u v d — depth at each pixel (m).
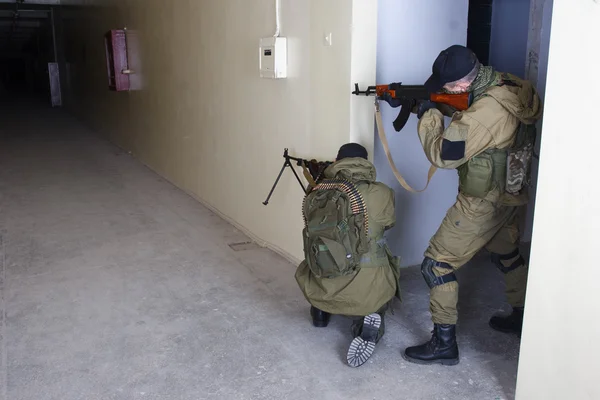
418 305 3.53
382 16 3.66
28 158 9.19
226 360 2.94
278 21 4.18
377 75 3.71
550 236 2.16
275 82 4.34
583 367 2.10
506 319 3.16
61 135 12.02
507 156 2.57
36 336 3.20
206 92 5.77
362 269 2.83
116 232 5.21
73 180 7.54
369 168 2.90
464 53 2.55
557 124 2.08
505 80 2.60
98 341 3.14
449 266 2.79
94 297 3.74
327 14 3.60
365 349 2.84
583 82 1.97
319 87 3.77
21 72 34.81
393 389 2.66
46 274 4.15
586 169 2.00
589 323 2.06
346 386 2.69
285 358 2.95
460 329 3.20
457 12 3.92
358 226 2.75
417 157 3.97
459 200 2.72
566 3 1.99
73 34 14.41
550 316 2.20
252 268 4.24
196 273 4.16
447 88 2.64
